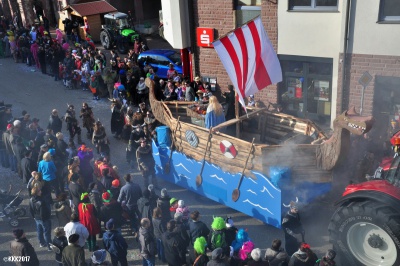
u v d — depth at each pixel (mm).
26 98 19844
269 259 7473
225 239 7996
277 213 9242
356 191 7371
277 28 14117
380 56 12305
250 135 11695
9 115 14156
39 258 9391
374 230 7266
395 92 12477
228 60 9570
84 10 28000
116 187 9977
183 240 8023
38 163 11445
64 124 16891
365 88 12828
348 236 7523
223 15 15586
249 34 9664
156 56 20359
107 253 9461
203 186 10781
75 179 10039
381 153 10906
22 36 25094
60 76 22094
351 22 12438
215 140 10133
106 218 9234
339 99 13312
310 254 7195
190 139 10766
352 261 7586
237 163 9844
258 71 10000
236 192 9992
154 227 8703
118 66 19578
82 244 8422
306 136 10289
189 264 8156
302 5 13484
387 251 7234
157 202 9156
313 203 10008
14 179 12945
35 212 9281
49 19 33969
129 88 17859
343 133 8383
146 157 11531
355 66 12797
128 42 25734
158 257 9125
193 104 12477
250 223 10008
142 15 34125
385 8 11930
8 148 12852
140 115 13602
